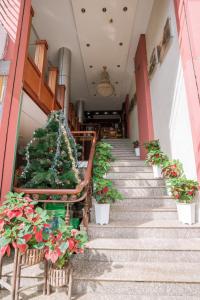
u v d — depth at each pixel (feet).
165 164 11.84
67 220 8.02
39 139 11.34
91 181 10.58
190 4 10.59
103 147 13.33
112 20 18.53
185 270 7.13
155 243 8.30
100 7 17.30
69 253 6.30
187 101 10.67
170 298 6.38
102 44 21.50
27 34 10.59
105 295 6.52
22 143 18.70
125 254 7.82
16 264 6.23
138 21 18.86
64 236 6.29
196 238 8.89
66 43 21.48
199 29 10.22
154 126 17.22
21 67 9.97
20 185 10.78
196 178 9.91
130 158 20.53
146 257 7.79
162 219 10.32
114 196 9.55
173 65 12.76
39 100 13.25
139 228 9.05
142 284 6.58
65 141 11.66
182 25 11.08
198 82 9.82
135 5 17.24
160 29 15.33
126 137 33.53
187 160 10.91
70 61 22.35
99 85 24.57
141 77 20.34
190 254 7.76
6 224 6.21
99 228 9.09
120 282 6.64
